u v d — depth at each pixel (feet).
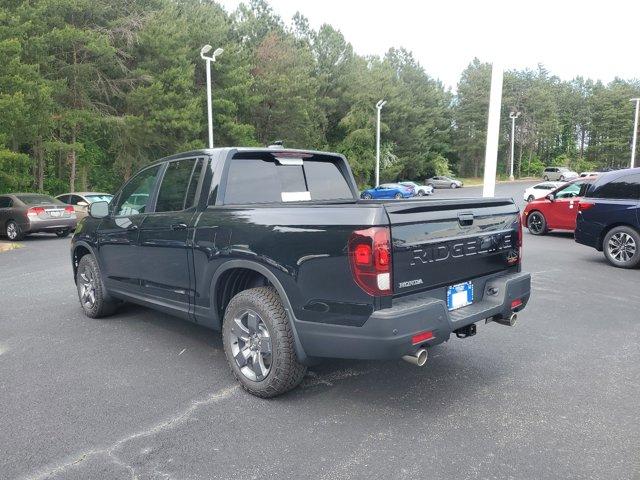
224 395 12.80
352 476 9.28
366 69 181.37
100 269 19.01
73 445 10.41
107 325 18.95
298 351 11.70
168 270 15.31
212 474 9.38
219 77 116.98
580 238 32.35
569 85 347.77
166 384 13.48
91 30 88.99
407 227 10.84
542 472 9.36
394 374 14.12
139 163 108.27
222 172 14.19
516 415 11.61
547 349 16.10
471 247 12.51
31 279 28.66
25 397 12.71
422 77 224.33
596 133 315.17
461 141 251.60
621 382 13.47
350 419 11.48
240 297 12.65
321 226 11.05
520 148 282.36
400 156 195.00
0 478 9.28
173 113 94.63
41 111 76.02
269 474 9.37
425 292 11.41
